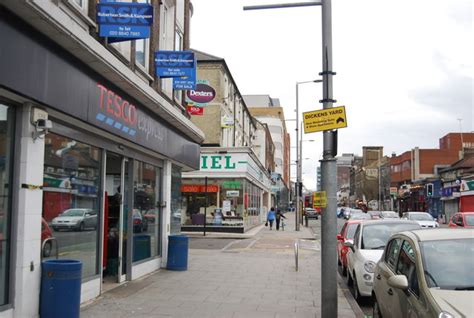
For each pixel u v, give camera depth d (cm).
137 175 1182
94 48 750
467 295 466
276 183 7131
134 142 1028
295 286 1121
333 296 763
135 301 911
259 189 4341
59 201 786
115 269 1101
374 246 1061
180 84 1352
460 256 536
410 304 505
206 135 3106
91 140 895
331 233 771
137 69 1103
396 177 8812
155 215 1344
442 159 7719
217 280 1183
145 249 1255
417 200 7100
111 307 853
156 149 1194
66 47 712
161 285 1089
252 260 1619
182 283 1125
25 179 659
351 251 1130
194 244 2278
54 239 765
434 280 504
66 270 690
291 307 896
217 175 2988
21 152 663
